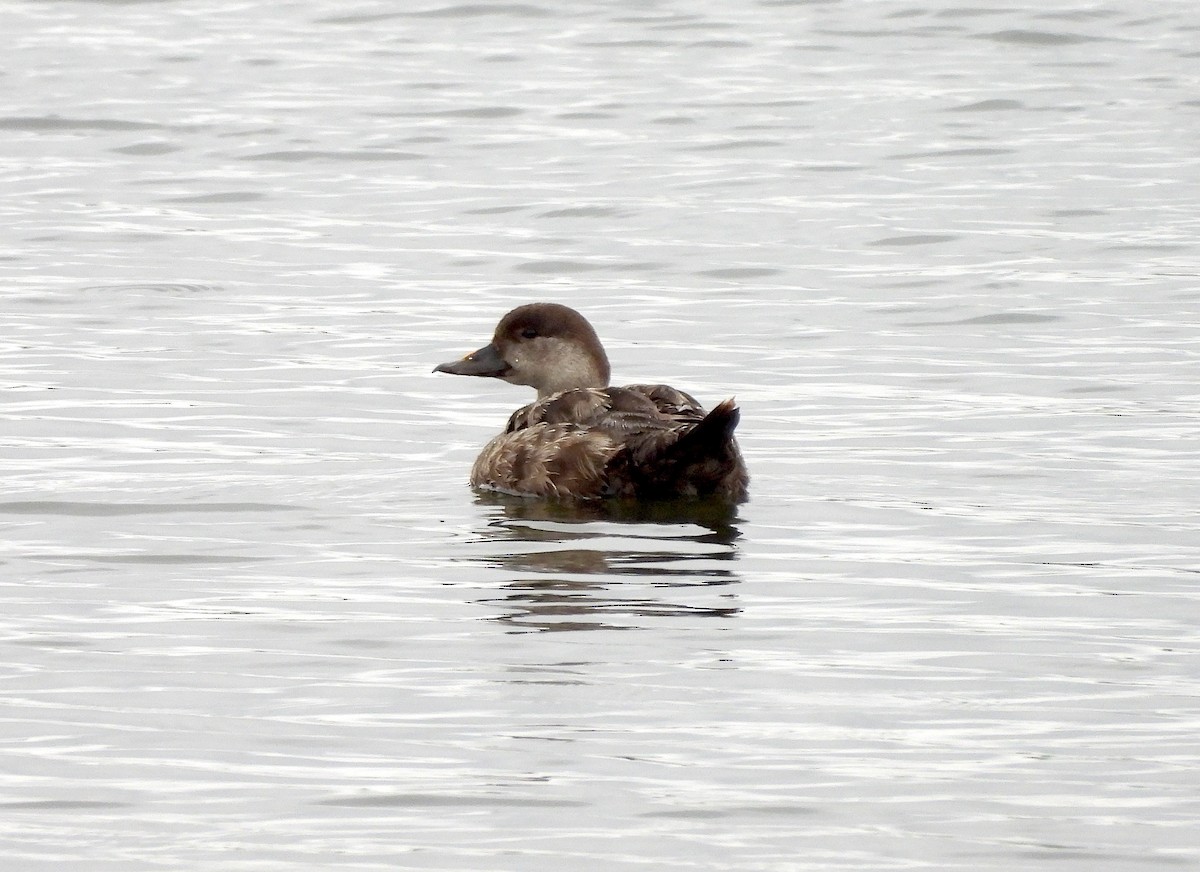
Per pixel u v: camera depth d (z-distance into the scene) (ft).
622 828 26.45
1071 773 28.04
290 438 49.80
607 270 70.03
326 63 106.42
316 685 31.73
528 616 35.17
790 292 66.59
